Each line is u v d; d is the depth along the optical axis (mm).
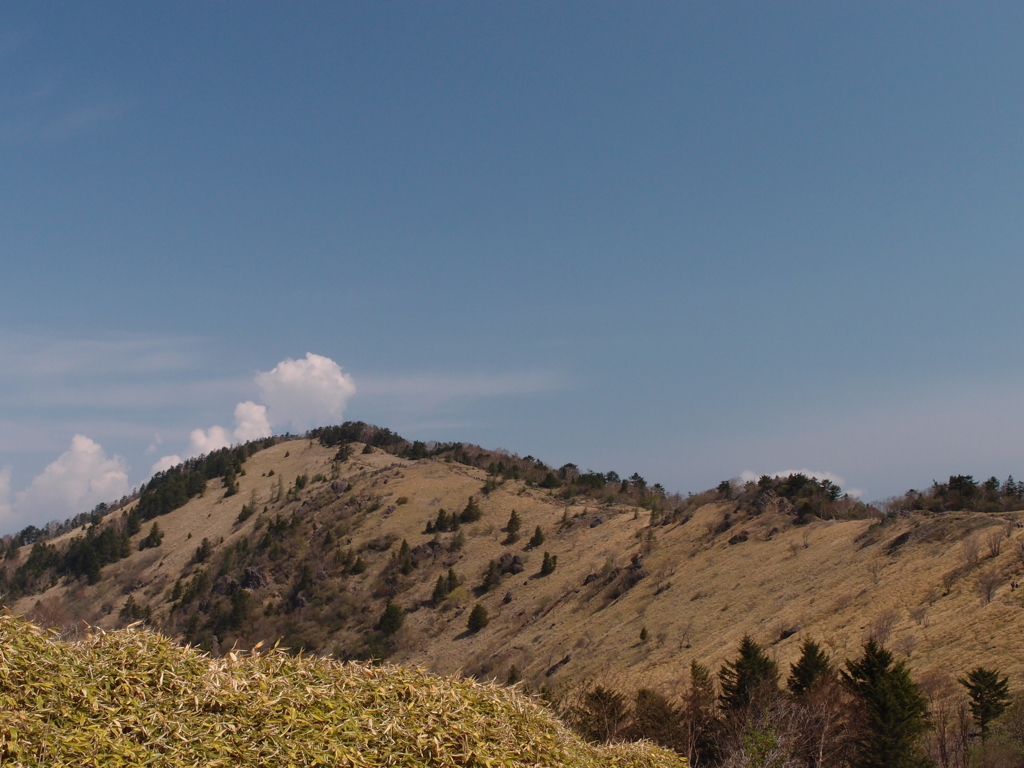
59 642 6215
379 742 6012
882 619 44969
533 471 174875
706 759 24969
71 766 4770
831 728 24172
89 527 172250
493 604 97750
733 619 60719
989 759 24109
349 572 116500
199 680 6191
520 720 7270
